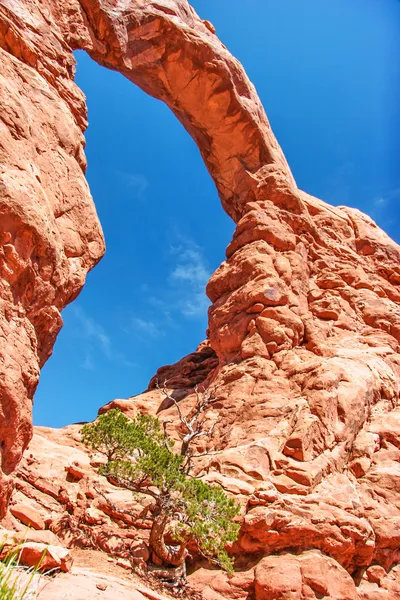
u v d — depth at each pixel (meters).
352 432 15.09
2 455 8.77
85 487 12.70
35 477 12.34
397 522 12.74
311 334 18.86
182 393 20.42
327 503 12.36
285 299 19.38
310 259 22.64
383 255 24.75
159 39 22.20
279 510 11.82
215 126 24.55
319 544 11.62
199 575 11.25
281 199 23.27
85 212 12.59
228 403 16.47
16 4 14.04
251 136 24.47
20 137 10.91
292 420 14.68
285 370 17.20
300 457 13.48
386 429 15.68
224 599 10.66
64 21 16.98
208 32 25.27
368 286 22.50
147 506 11.55
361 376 16.67
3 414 8.72
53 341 10.70
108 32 20.45
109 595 8.20
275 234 21.47
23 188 9.90
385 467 14.40
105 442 12.16
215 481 12.66
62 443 15.98
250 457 13.44
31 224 9.67
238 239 22.14
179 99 24.05
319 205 25.81
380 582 11.91
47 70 13.95
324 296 21.31
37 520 10.91
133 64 21.91
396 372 18.66
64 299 11.33
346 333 20.19
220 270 21.59
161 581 10.52
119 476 11.61
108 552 10.99
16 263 9.44
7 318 9.26
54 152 12.35
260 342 18.14
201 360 24.09
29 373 9.40
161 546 11.10
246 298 19.36
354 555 11.91
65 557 8.53
